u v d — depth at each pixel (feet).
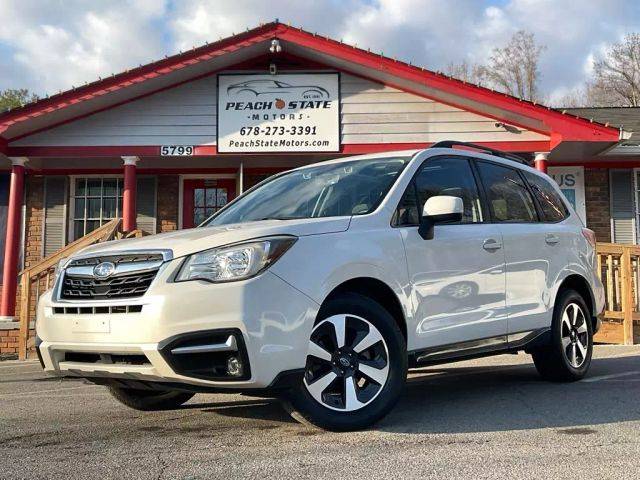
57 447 11.52
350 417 11.98
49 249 39.73
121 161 38.14
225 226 12.89
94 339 11.24
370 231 12.87
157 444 11.65
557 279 17.47
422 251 13.61
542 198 18.42
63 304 11.91
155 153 34.71
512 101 33.55
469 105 34.91
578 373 18.26
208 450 11.14
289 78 35.04
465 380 19.15
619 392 16.48
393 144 34.99
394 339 12.49
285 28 33.71
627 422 13.11
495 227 15.87
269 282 10.96
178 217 40.24
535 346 16.66
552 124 33.45
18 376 22.24
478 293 14.79
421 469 9.93
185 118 34.91
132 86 33.35
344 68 35.14
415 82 33.94
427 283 13.58
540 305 16.75
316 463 10.24
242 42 33.55
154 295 10.77
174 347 10.49
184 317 10.56
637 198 40.47
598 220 40.37
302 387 11.51
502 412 14.11
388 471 9.83
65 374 12.24
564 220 18.93
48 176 40.06
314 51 34.06
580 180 40.37
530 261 16.56
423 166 14.96
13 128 33.09
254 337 10.60
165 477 9.65
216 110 34.94
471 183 16.02
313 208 14.33
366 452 10.84
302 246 11.64
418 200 14.35
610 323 29.60
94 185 40.40
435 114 35.14
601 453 10.84
